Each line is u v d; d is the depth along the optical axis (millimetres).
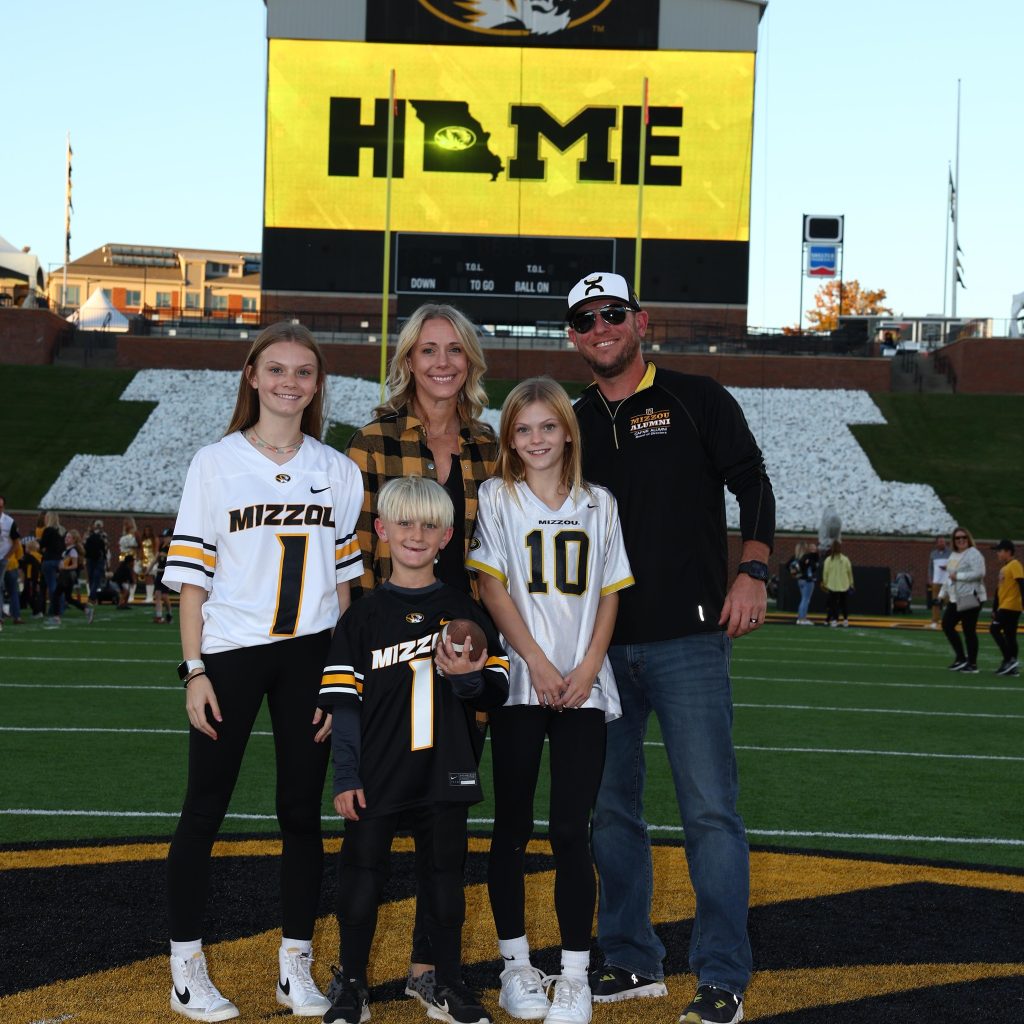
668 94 39281
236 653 3498
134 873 4633
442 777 3334
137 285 94000
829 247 45688
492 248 38781
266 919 4141
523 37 39062
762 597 3654
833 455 33312
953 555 13352
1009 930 4117
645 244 39406
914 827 5754
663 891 4664
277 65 38875
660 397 3854
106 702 9195
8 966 3584
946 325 46219
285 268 39094
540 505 3674
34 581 18125
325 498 3631
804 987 3541
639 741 3816
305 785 3500
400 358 3934
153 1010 3279
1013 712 9875
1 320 39625
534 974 3453
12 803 5855
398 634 3416
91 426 33156
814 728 8820
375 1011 3373
